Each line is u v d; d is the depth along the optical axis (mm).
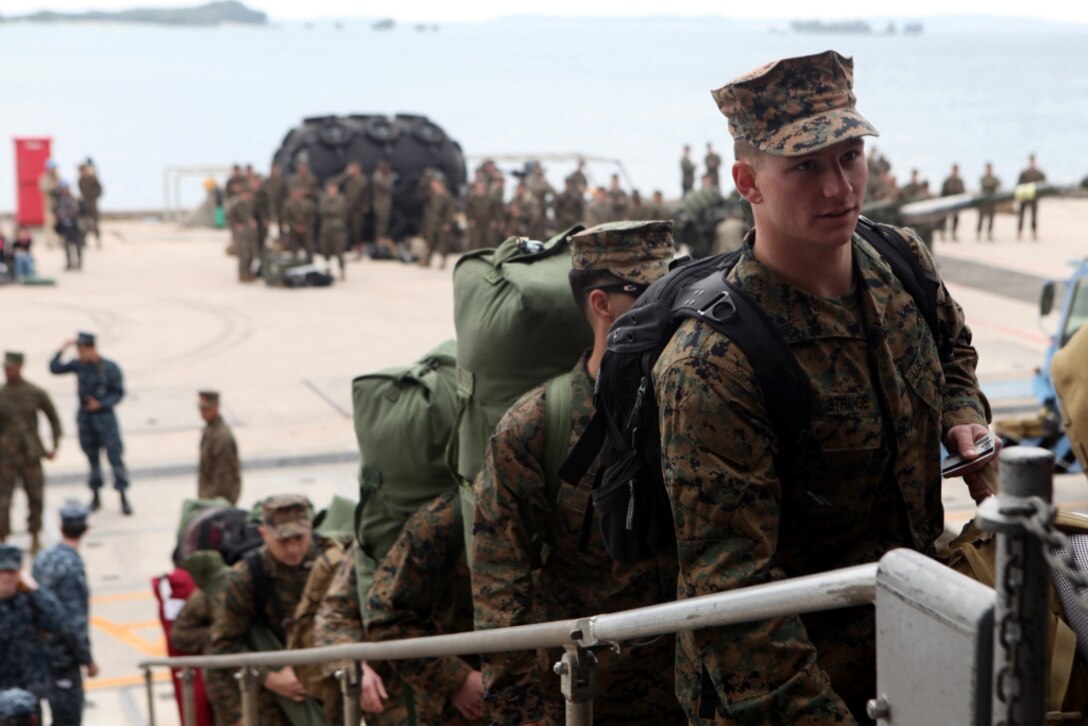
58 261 31531
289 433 17516
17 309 25531
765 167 1989
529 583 3258
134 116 119938
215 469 13070
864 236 2211
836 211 1958
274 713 6188
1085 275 13531
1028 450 1262
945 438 2314
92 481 14680
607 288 3092
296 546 5984
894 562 1466
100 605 12180
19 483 15641
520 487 3207
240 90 157250
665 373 2051
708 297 2064
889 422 2074
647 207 28281
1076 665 2168
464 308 3635
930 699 1403
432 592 4020
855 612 2166
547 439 3176
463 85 169125
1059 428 12805
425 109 123625
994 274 27969
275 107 131750
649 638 3154
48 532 14148
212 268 30469
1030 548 1260
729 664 1948
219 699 6168
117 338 22984
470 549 3436
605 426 2430
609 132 97312
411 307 25578
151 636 11500
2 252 28422
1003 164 75875
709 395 1988
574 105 130750
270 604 6047
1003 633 1283
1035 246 31891
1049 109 132250
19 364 13148
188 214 39688
